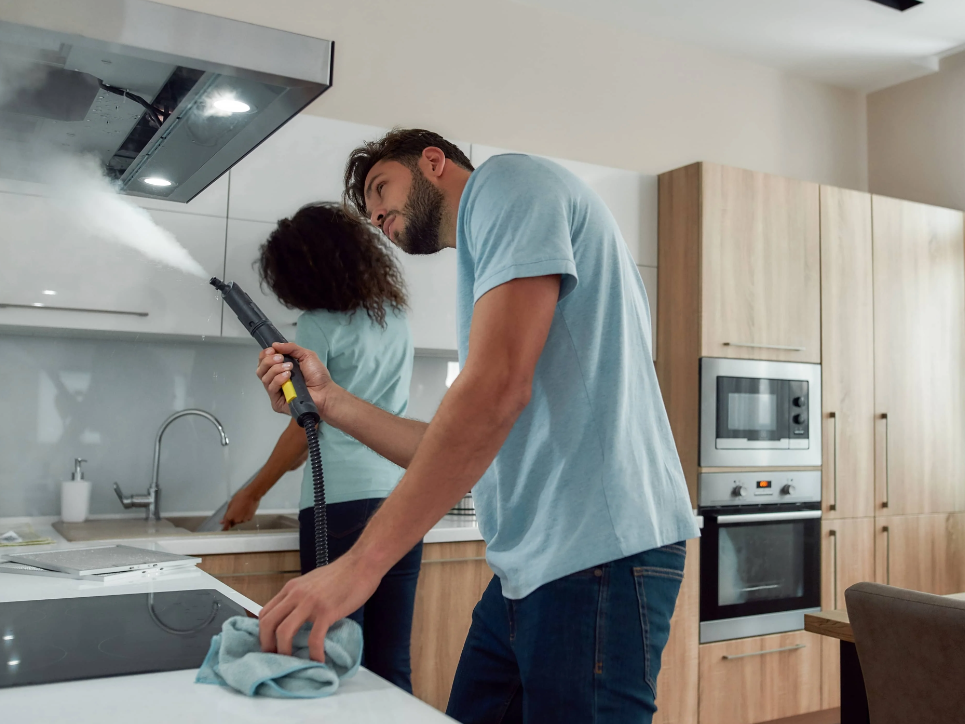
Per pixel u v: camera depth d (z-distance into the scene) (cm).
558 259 92
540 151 328
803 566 304
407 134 132
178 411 263
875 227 334
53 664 70
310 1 287
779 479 303
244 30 95
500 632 111
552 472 103
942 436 347
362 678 70
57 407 248
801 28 350
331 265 228
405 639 204
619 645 98
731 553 287
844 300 324
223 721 57
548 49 332
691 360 294
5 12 85
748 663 286
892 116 408
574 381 103
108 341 255
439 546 229
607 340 104
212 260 234
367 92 296
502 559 106
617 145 345
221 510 253
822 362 317
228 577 205
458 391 88
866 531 322
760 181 307
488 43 320
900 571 330
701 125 366
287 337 240
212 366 268
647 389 110
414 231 132
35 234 215
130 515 254
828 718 313
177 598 102
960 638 117
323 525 82
